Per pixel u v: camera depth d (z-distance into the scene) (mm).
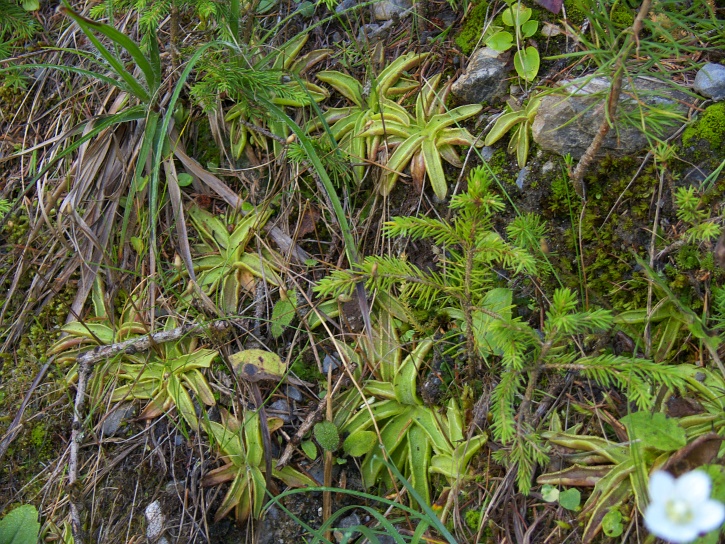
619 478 436
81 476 500
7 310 550
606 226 492
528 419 437
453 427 484
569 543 442
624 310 482
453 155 531
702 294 470
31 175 583
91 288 547
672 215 482
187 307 532
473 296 492
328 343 514
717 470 407
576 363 421
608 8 523
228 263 540
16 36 631
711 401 443
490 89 534
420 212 532
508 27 539
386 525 444
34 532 485
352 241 500
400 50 578
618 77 425
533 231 469
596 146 458
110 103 589
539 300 489
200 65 533
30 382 527
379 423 497
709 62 499
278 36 598
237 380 503
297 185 545
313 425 493
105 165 563
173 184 553
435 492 483
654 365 406
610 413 463
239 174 563
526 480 422
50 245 560
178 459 499
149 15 516
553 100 501
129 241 554
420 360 499
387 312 514
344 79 572
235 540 483
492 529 457
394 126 544
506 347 418
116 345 517
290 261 538
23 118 609
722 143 478
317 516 485
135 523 488
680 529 329
